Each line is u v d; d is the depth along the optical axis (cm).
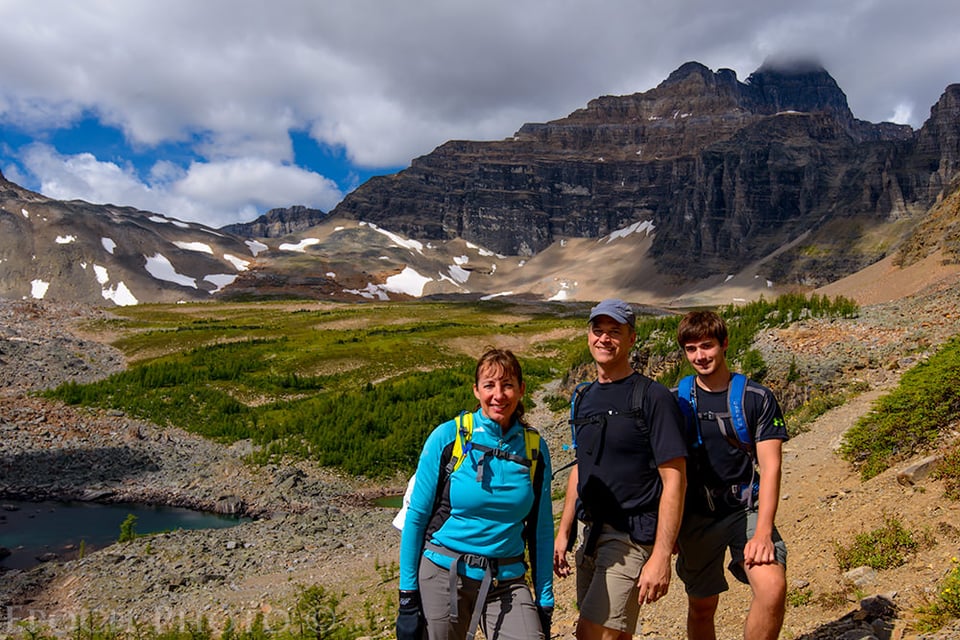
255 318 11575
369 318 11769
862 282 8581
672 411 528
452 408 4572
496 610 516
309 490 3597
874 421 1220
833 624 707
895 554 813
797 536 1033
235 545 2470
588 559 565
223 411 5019
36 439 4238
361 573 1998
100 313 10819
